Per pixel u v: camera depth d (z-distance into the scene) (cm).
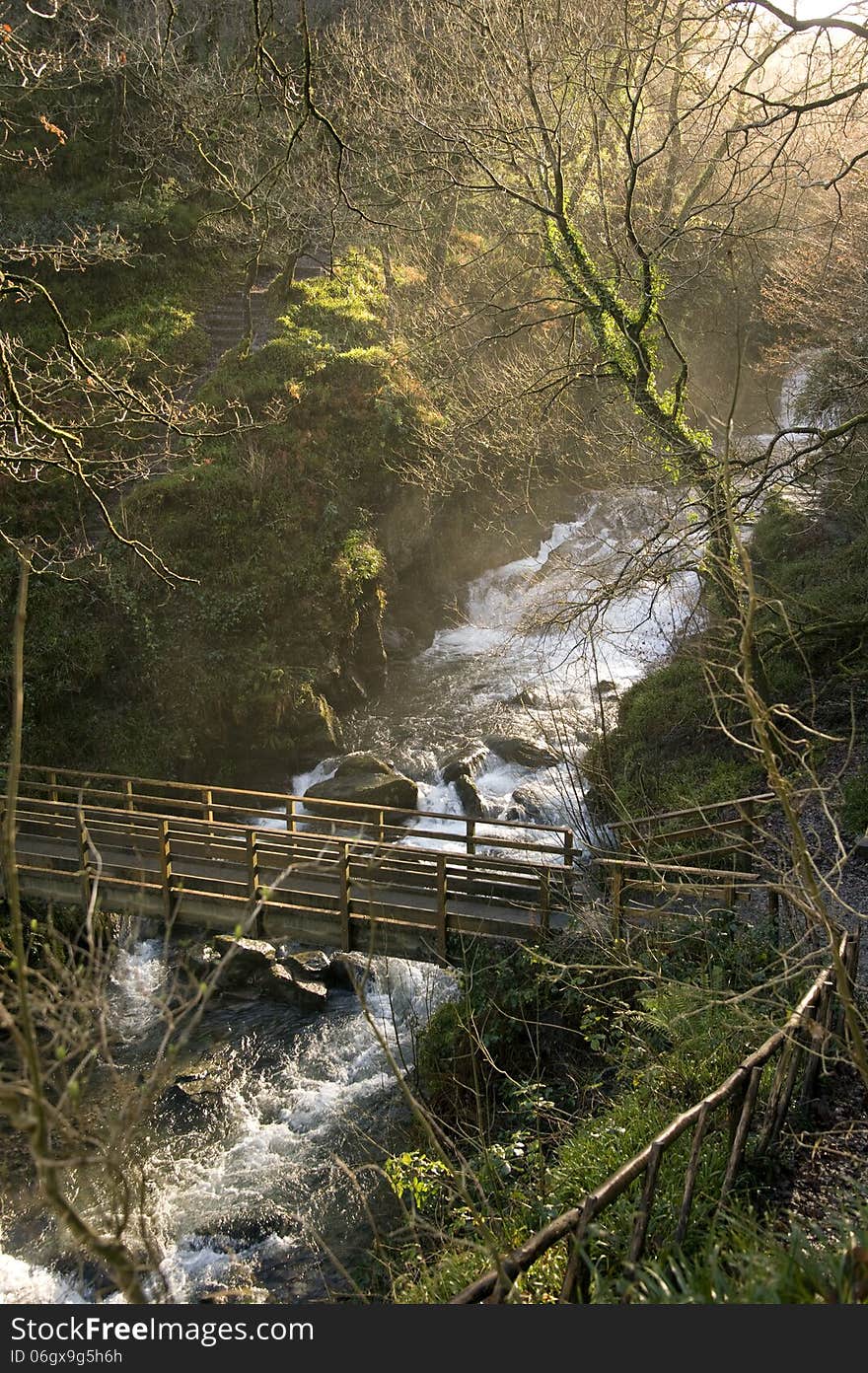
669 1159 584
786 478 1351
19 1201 904
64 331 1026
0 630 1908
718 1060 675
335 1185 924
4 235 2680
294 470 2272
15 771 249
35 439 1030
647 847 952
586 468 1803
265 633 2058
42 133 2966
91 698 1922
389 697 2181
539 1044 932
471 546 2536
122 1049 1136
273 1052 1127
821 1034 532
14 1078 253
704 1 1271
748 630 368
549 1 1525
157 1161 964
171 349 2617
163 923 1204
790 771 1234
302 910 1132
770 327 2681
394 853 1243
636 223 1842
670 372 2683
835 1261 391
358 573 2175
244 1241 867
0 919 1275
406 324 2559
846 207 1748
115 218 2888
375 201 2416
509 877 1050
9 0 2392
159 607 2019
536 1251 391
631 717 1655
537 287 2542
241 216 2723
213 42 2850
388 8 2577
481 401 1838
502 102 1514
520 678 2183
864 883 998
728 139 1265
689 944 865
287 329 2639
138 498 2131
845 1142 596
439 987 1207
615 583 1188
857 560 1684
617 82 1510
